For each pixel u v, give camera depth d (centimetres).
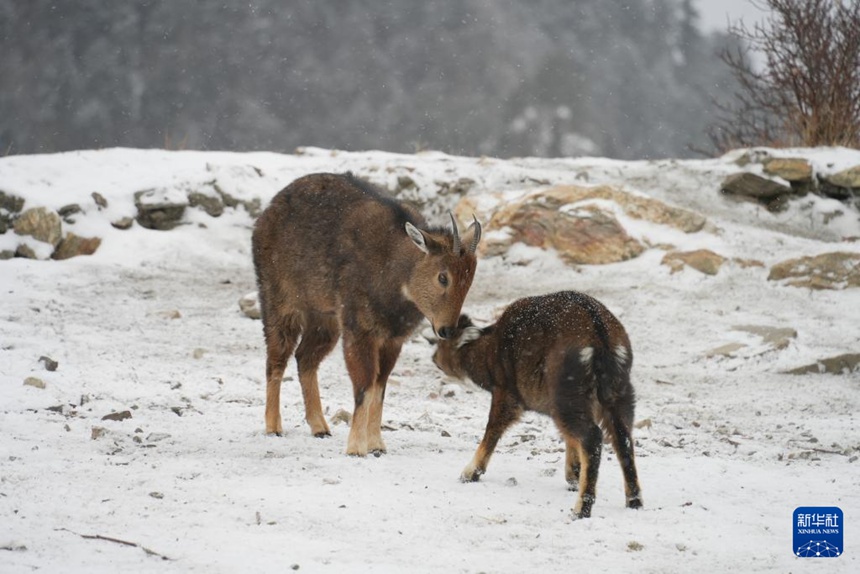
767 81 5838
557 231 4200
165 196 4306
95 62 14800
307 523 1602
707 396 2975
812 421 2683
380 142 14712
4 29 14850
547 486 1931
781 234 4372
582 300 1878
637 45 17225
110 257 4022
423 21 16038
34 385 2534
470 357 2014
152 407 2481
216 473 1895
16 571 1341
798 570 1459
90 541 1473
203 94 14850
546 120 15425
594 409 1770
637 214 4262
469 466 1947
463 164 5019
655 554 1518
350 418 2542
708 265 3938
